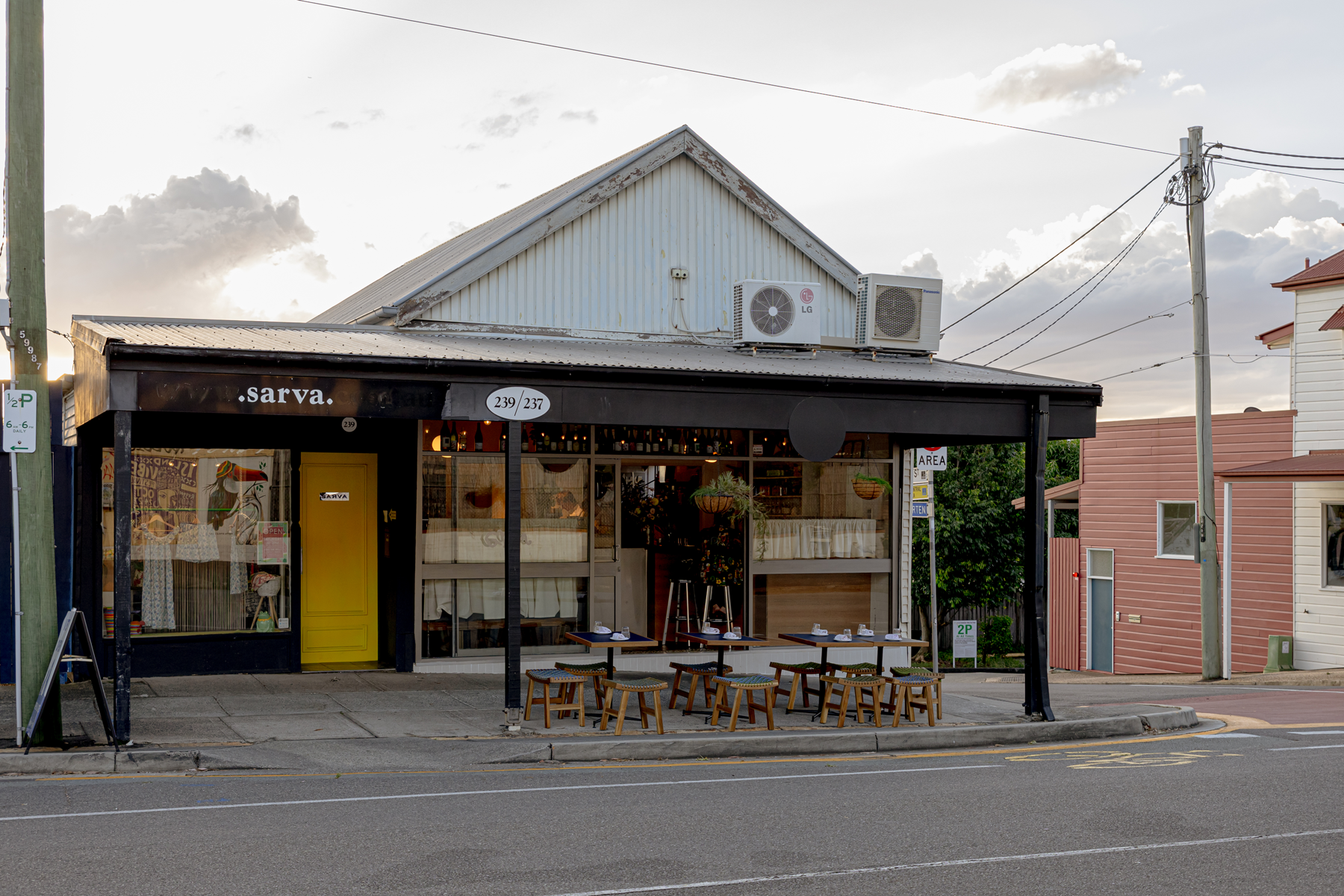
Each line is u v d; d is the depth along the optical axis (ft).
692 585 45.47
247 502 40.93
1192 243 62.85
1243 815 24.44
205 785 26.14
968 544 93.25
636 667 43.86
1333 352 65.82
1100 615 79.51
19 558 28.91
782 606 46.65
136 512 39.22
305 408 30.71
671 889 18.65
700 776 28.66
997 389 37.76
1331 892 18.99
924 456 47.11
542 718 35.55
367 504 43.04
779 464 46.75
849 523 47.67
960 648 39.06
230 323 38.11
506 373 32.68
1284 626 66.39
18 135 29.09
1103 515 79.10
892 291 46.62
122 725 28.99
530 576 43.09
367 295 56.85
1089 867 20.33
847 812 24.41
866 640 36.73
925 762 31.55
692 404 34.99
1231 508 69.77
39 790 25.29
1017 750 34.09
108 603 38.63
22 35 29.07
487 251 43.50
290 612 41.37
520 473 33.12
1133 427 76.89
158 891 18.02
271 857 19.98
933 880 19.40
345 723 33.27
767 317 44.60
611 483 44.39
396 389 31.71
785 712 38.58
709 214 47.78
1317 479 58.65
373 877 18.94
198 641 39.88
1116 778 28.68
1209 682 62.23
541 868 19.67
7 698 34.99
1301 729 39.01
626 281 46.14
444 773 28.27
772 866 20.07
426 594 42.14
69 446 38.17
